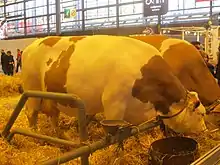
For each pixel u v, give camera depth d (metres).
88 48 3.50
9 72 14.48
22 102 3.10
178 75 4.28
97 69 3.30
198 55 4.43
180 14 17.27
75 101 2.43
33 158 3.19
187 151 2.82
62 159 2.11
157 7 13.78
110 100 3.19
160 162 2.68
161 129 3.78
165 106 3.20
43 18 25.09
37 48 4.01
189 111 3.23
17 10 27.34
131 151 3.30
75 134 4.18
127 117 3.25
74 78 3.46
